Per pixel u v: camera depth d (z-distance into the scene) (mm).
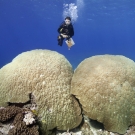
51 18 43969
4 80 3650
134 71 3834
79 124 3582
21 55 4098
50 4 27578
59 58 4016
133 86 3650
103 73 3613
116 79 3559
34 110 3275
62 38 6938
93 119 3395
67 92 3623
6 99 3484
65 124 3451
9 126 3025
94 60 4121
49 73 3623
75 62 22625
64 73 3795
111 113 3363
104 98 3400
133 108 3514
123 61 4039
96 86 3477
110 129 3389
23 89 3480
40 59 3834
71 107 3564
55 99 3457
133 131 3410
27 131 2891
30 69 3631
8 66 3891
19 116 3033
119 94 3439
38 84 3496
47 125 3338
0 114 3051
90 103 3422
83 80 3633
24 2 26875
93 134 3451
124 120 3400
